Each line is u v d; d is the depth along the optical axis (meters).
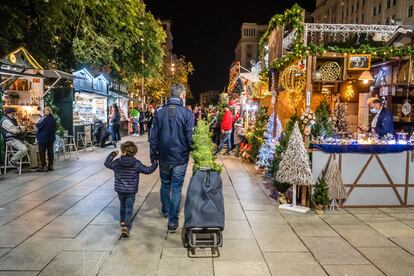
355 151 5.95
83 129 13.97
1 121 8.72
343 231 4.94
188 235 4.30
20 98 10.80
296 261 4.00
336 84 10.38
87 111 15.45
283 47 8.29
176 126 4.75
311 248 4.36
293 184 5.88
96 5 12.41
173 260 3.99
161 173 5.18
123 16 13.75
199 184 4.26
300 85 7.36
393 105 9.35
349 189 6.05
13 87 10.73
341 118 8.29
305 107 6.78
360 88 10.36
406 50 6.86
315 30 8.16
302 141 5.77
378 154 6.02
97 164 10.17
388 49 6.92
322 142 6.00
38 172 8.88
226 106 13.61
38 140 8.90
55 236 4.63
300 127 6.29
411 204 6.15
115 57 15.14
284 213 5.75
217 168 4.59
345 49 6.86
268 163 8.45
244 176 8.72
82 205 6.02
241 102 15.56
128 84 19.36
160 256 4.09
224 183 7.92
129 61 15.80
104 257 4.04
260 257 4.10
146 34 15.68
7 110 8.81
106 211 5.70
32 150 9.11
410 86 8.72
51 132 8.98
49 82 12.62
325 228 5.06
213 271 3.75
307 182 5.68
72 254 4.11
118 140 15.68
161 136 4.82
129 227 4.79
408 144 6.03
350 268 3.85
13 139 8.68
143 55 16.19
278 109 9.80
